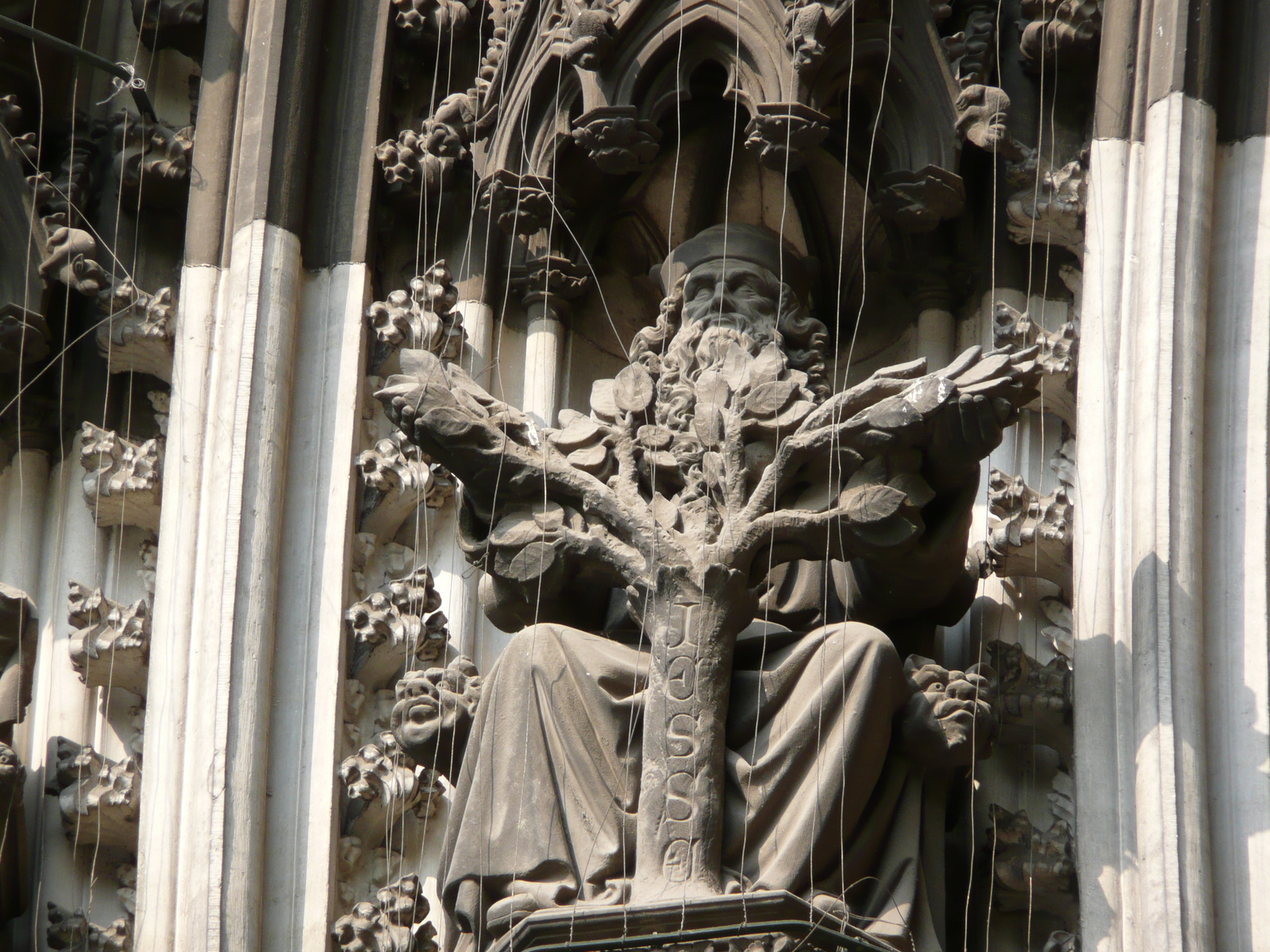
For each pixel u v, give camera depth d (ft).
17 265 59.77
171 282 61.00
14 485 59.16
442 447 51.70
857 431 50.85
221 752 53.31
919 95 57.72
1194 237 55.21
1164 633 51.42
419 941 52.85
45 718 56.44
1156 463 53.01
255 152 59.57
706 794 48.67
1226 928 49.37
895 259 59.21
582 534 51.47
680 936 46.57
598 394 53.67
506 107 58.95
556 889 48.57
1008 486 54.85
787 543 51.13
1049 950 50.90
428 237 60.80
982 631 54.85
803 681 50.31
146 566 57.77
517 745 50.11
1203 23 57.00
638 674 50.21
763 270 56.85
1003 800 53.36
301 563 56.18
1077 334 56.39
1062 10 59.11
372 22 62.08
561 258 59.41
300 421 57.72
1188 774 50.21
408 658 55.77
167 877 52.80
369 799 53.88
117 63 63.16
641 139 57.00
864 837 49.83
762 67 56.65
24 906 54.75
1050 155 58.85
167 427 59.06
